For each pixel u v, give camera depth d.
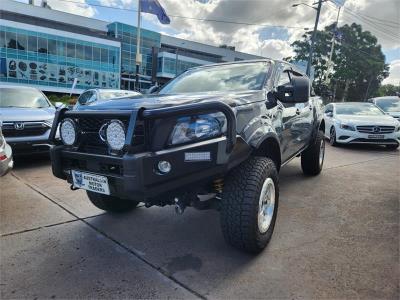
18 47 42.81
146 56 59.19
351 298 2.49
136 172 2.55
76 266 2.93
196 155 2.69
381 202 4.74
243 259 3.07
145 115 2.58
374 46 67.88
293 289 2.61
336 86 67.56
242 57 79.44
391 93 89.19
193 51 73.62
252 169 3.00
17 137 6.25
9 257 3.06
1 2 50.91
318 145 5.91
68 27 46.34
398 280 2.73
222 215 2.96
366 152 9.61
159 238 3.50
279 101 3.90
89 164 2.98
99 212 4.18
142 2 27.61
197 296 2.52
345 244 3.38
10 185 5.22
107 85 51.31
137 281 2.71
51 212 4.14
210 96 3.18
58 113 3.26
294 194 5.06
